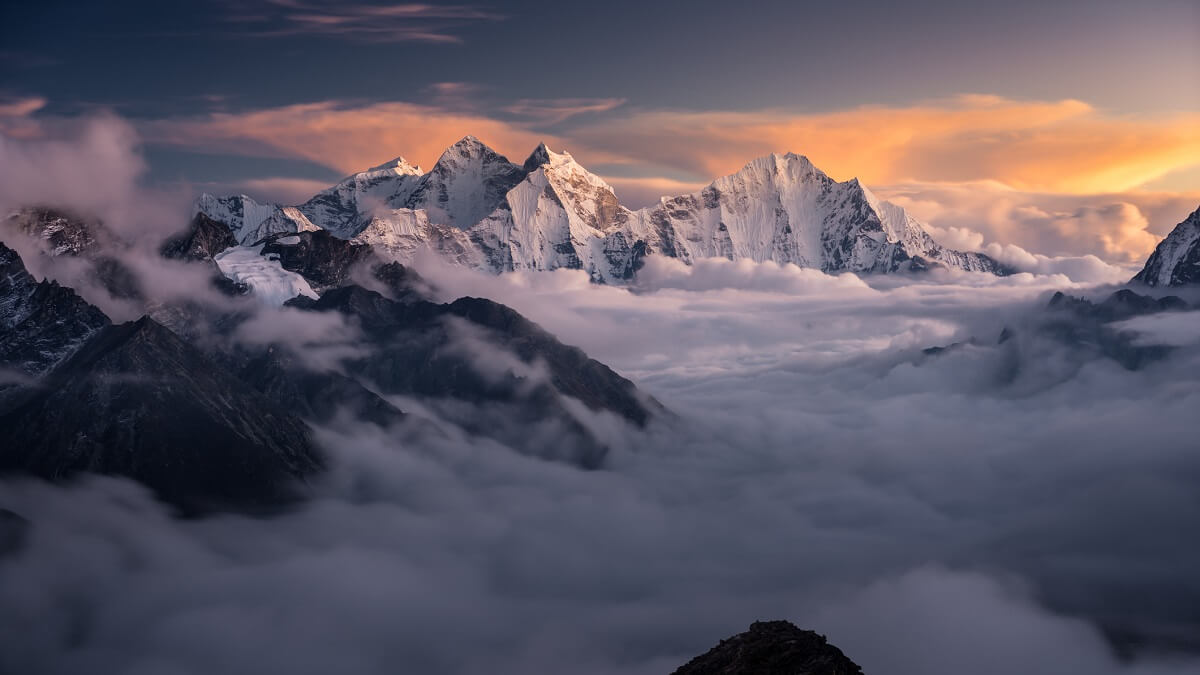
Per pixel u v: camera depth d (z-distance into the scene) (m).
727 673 124.94
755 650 127.19
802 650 127.00
